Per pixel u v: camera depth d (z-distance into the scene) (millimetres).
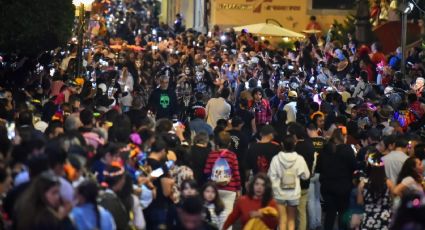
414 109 38250
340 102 40406
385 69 50031
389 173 27203
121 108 41781
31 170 17750
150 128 26562
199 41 72688
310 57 59375
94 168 21328
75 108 30656
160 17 137500
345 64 54312
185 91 52250
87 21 55625
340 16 82688
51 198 16141
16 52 41906
